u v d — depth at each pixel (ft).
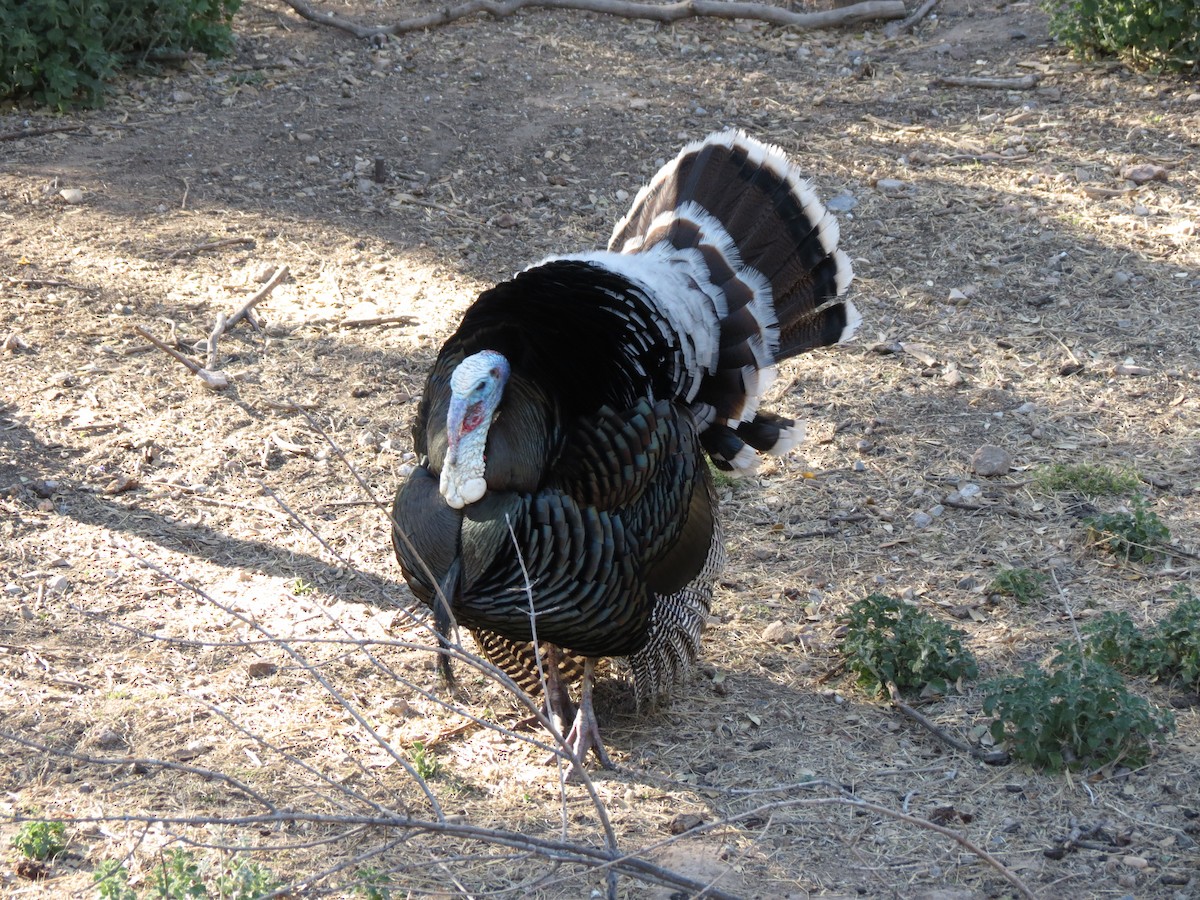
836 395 22.48
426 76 34.30
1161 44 32.50
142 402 21.81
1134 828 13.35
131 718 15.01
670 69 35.12
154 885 12.21
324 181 29.48
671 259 16.29
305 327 24.29
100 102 32.32
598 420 13.60
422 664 16.37
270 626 16.83
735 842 13.32
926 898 12.48
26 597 17.17
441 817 11.28
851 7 37.27
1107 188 28.50
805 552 18.63
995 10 37.65
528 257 26.78
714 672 16.31
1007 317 24.54
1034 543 18.52
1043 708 14.11
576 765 11.14
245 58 35.12
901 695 15.71
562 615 13.62
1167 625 15.70
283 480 20.08
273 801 13.74
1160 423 21.22
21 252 26.20
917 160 30.14
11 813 13.37
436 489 13.74
